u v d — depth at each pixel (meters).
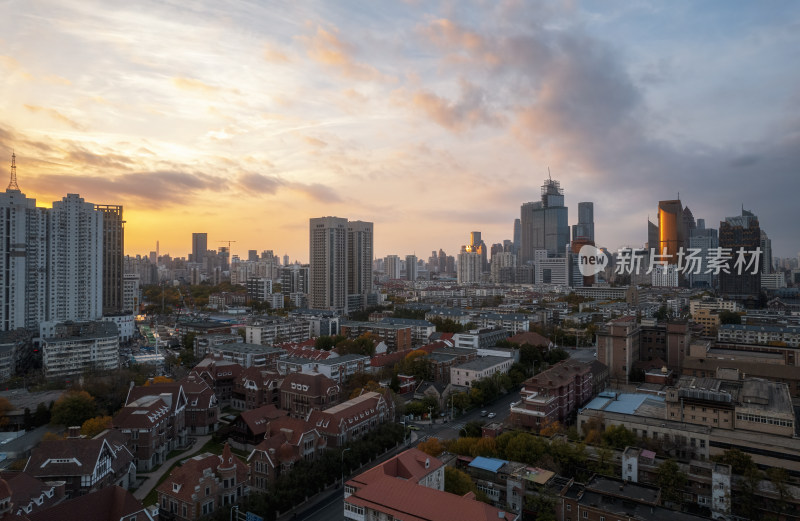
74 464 134.25
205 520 122.56
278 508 133.00
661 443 167.50
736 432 161.62
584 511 122.38
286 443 153.50
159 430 173.75
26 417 193.38
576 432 180.25
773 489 134.62
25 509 116.88
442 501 106.56
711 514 134.12
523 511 132.62
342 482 155.25
